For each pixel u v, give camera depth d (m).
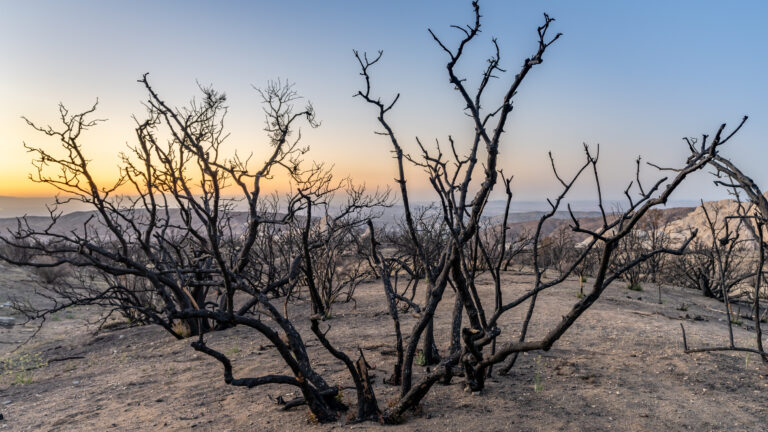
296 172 7.36
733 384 5.41
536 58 3.31
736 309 12.38
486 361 3.74
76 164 6.78
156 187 5.85
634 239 15.06
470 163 4.17
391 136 4.19
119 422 4.84
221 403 5.16
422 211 12.97
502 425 4.19
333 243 10.04
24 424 5.18
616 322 8.59
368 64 3.90
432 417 4.38
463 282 4.01
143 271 7.87
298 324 9.34
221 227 9.28
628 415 4.46
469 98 3.84
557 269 15.57
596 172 3.52
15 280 21.23
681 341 7.27
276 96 7.20
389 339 7.51
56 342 12.12
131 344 9.90
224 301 9.77
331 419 4.36
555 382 5.34
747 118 2.48
